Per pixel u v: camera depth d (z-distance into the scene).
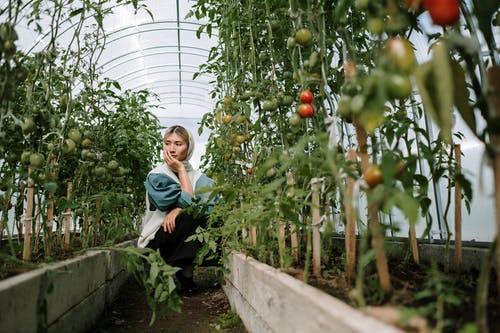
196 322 2.00
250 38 2.03
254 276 1.58
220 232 2.26
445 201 2.44
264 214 1.43
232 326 1.88
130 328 1.93
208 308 2.29
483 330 0.68
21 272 1.38
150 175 2.78
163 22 5.89
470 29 1.05
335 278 1.30
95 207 2.55
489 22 0.87
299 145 1.03
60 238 2.12
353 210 1.01
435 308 0.92
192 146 3.04
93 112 2.54
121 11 5.37
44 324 1.29
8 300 1.06
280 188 1.65
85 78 2.31
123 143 3.03
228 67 2.54
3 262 1.52
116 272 2.62
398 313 0.85
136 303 2.45
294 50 1.44
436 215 2.47
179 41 6.57
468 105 0.75
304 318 0.96
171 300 1.69
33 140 1.60
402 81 0.64
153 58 7.18
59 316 1.47
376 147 1.12
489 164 0.75
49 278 1.35
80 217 2.58
